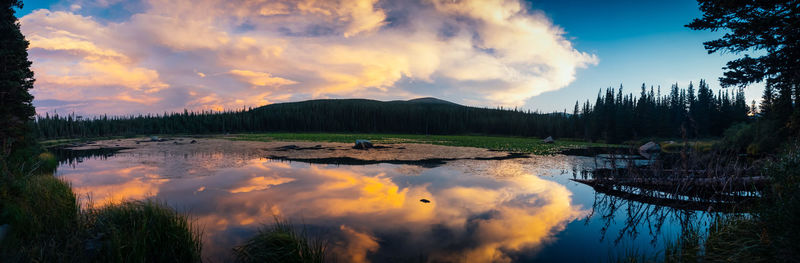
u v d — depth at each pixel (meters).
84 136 80.88
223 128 106.00
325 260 5.89
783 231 4.73
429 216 8.88
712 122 62.88
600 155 28.48
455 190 12.48
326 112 128.25
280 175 15.82
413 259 6.07
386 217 8.73
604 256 6.40
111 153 29.08
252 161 22.03
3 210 5.61
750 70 11.91
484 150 33.56
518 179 15.21
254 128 113.06
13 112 16.48
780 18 9.60
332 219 8.48
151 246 5.41
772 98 25.23
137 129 104.19
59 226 6.05
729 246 5.73
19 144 16.47
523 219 8.84
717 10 10.62
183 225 6.03
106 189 12.20
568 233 7.81
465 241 7.09
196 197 10.91
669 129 59.19
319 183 13.67
